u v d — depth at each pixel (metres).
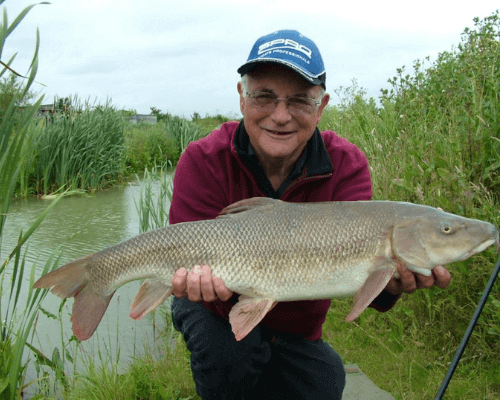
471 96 1.52
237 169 0.86
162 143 5.49
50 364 1.13
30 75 1.01
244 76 0.79
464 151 1.33
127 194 3.60
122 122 4.44
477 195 1.18
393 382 1.04
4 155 1.03
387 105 1.98
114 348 1.27
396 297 0.79
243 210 0.77
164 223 1.88
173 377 1.05
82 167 3.69
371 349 1.19
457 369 1.04
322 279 0.73
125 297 1.64
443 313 1.12
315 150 0.83
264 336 0.89
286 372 0.89
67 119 3.80
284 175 0.86
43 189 3.60
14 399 0.97
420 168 1.30
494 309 1.06
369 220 0.73
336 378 0.88
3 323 1.12
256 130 0.79
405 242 0.72
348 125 2.25
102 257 0.77
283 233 0.74
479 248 0.71
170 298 1.61
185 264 0.74
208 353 0.82
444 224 0.71
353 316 0.68
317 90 0.78
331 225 0.73
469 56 1.76
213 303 0.84
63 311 1.49
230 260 0.74
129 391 1.00
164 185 1.87
